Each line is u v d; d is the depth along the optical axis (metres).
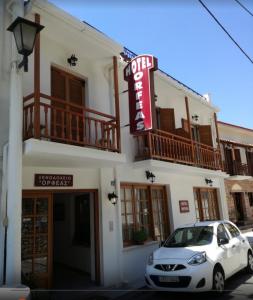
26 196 6.97
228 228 8.47
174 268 6.43
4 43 6.71
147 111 8.12
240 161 18.28
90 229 8.52
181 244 7.48
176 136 10.75
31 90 7.16
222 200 14.94
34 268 6.87
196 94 13.55
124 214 9.23
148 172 10.19
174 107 12.53
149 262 7.07
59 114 7.86
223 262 7.01
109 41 8.14
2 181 5.99
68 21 7.11
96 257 8.12
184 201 11.93
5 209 5.81
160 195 11.07
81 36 7.67
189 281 6.21
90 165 7.88
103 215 8.24
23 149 6.03
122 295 7.16
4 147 6.13
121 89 9.80
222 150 17.09
